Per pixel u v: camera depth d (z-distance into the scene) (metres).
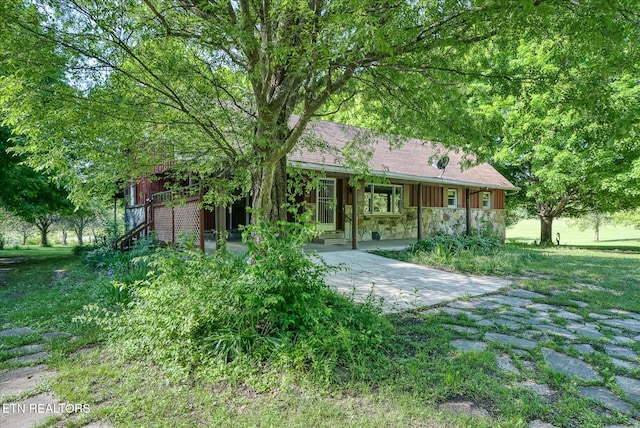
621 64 4.13
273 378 2.82
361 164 6.79
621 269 8.49
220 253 4.14
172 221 8.65
